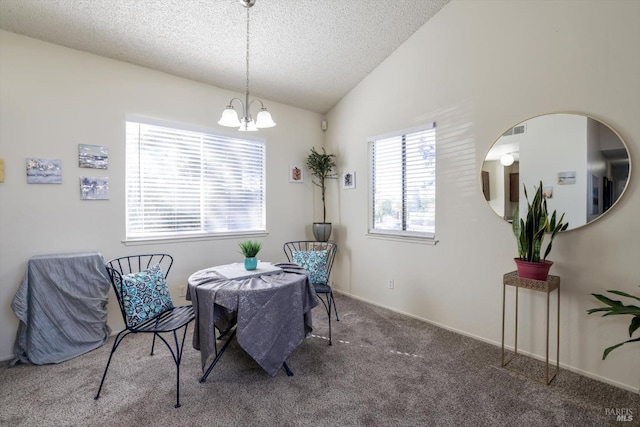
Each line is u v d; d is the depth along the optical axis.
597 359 2.09
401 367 2.24
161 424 1.67
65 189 2.57
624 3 1.94
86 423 1.67
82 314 2.45
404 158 3.35
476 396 1.91
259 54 3.07
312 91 3.81
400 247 3.34
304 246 4.16
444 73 2.88
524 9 2.36
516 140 2.41
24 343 2.30
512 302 2.49
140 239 2.93
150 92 2.99
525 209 2.38
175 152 3.17
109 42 2.61
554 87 2.22
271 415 1.74
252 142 3.73
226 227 3.54
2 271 2.35
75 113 2.61
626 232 1.97
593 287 2.10
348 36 3.03
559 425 1.66
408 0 2.74
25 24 2.33
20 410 1.77
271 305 2.00
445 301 2.94
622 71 1.95
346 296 3.96
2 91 2.33
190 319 2.08
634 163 1.93
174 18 2.52
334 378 2.10
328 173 4.23
